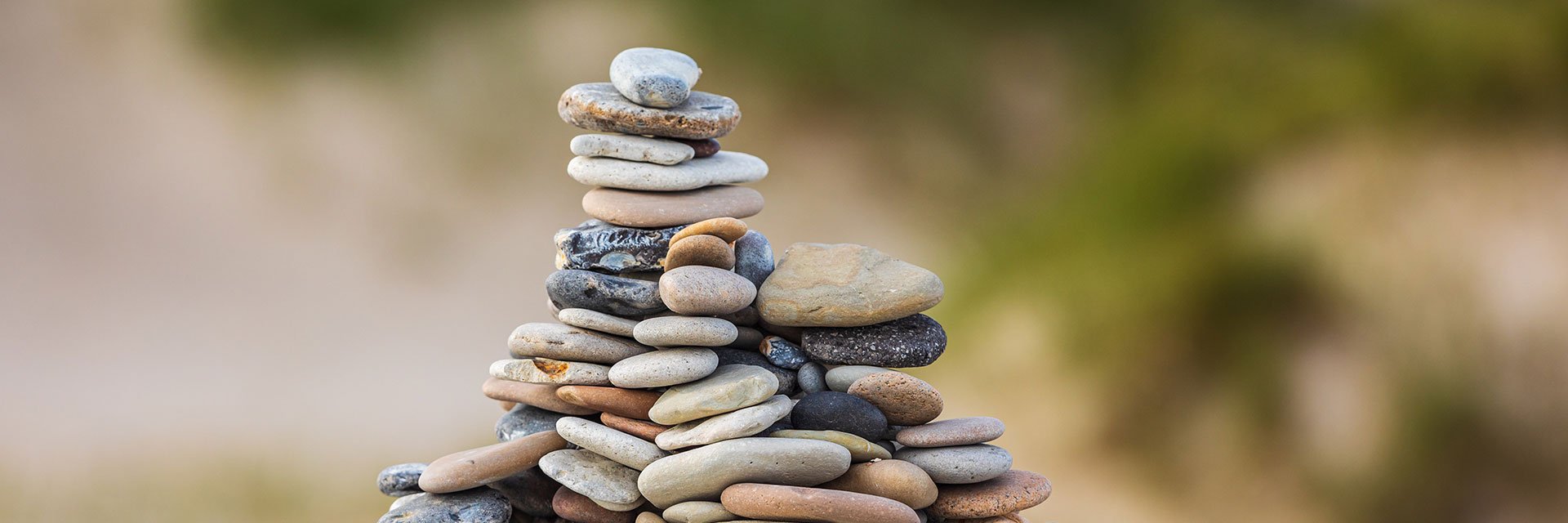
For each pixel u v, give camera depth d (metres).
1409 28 7.12
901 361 2.27
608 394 2.19
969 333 8.14
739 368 2.20
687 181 2.31
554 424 2.39
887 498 2.06
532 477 2.37
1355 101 7.23
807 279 2.31
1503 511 6.31
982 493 2.18
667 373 2.10
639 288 2.21
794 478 2.06
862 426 2.16
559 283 2.24
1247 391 6.98
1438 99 6.99
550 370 2.21
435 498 2.25
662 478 2.06
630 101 2.29
